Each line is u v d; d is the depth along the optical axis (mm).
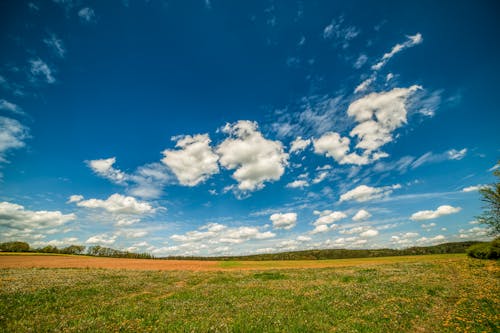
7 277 27281
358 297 17641
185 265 62688
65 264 55531
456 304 14430
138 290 22703
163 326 11797
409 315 12820
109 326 11695
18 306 15070
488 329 10328
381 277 28609
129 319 12977
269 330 11172
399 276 28734
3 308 14406
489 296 15539
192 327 11570
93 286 22688
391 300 16125
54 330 11148
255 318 12984
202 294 20453
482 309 12977
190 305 16172
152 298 18969
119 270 42562
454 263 40719
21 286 20984
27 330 11109
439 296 16906
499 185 34750
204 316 13508
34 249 127375
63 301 16797
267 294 20016
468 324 11094
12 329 11281
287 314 13648
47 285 21906
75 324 12000
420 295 17328
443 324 11297
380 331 10805
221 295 19906
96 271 38562
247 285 25781
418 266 40781
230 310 14781
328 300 17062
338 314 13453
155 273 39125
